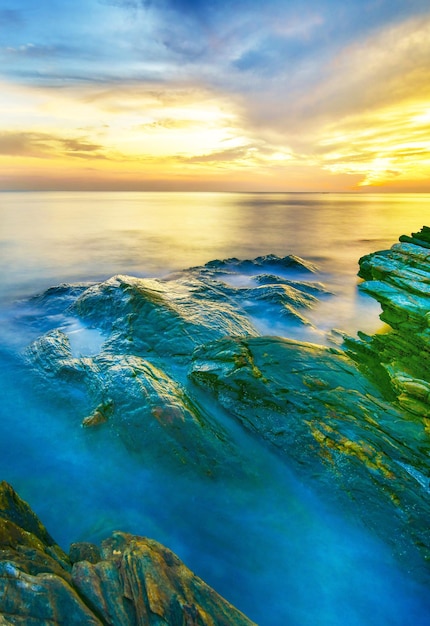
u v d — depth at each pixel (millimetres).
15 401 11617
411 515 7484
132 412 9977
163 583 5051
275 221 69750
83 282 25141
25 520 6191
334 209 102625
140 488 8664
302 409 9914
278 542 7621
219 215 81875
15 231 51125
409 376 10758
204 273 26609
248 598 6691
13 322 17859
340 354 12742
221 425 10156
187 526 7902
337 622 6402
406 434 9117
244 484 8648
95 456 9492
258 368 11445
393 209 103000
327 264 33938
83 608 4457
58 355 13500
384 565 7113
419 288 12891
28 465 9336
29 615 4219
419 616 6473
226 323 15930
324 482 8422
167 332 14406
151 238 48156
